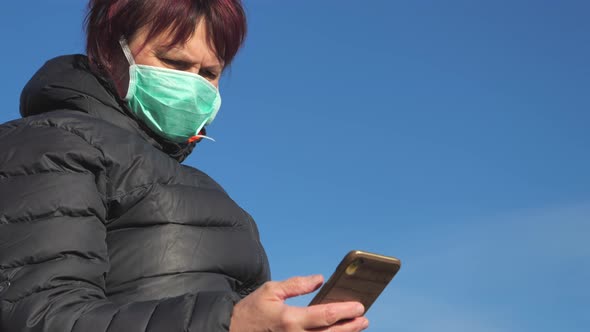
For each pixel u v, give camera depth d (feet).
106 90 8.74
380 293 6.09
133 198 7.59
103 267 7.05
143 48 8.72
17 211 6.93
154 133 9.07
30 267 6.65
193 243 7.72
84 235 6.99
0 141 7.70
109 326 6.12
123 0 8.71
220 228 8.17
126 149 7.80
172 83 8.77
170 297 6.77
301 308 5.65
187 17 8.66
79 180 7.25
